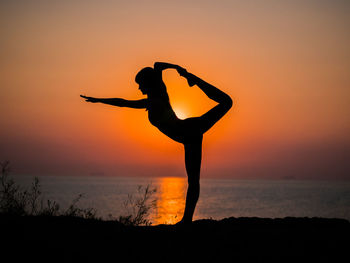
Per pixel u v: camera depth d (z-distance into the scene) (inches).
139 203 261.7
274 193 7460.6
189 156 224.8
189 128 221.8
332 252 189.6
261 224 244.1
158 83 226.2
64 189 7588.6
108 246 189.0
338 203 4325.8
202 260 176.7
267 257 181.3
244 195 6427.2
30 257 170.6
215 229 225.5
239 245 197.0
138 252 183.5
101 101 232.2
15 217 227.8
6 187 241.6
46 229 207.5
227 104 224.8
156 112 224.2
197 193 226.1
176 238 204.2
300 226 238.5
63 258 172.1
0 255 170.1
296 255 184.4
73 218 236.7
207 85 224.7
